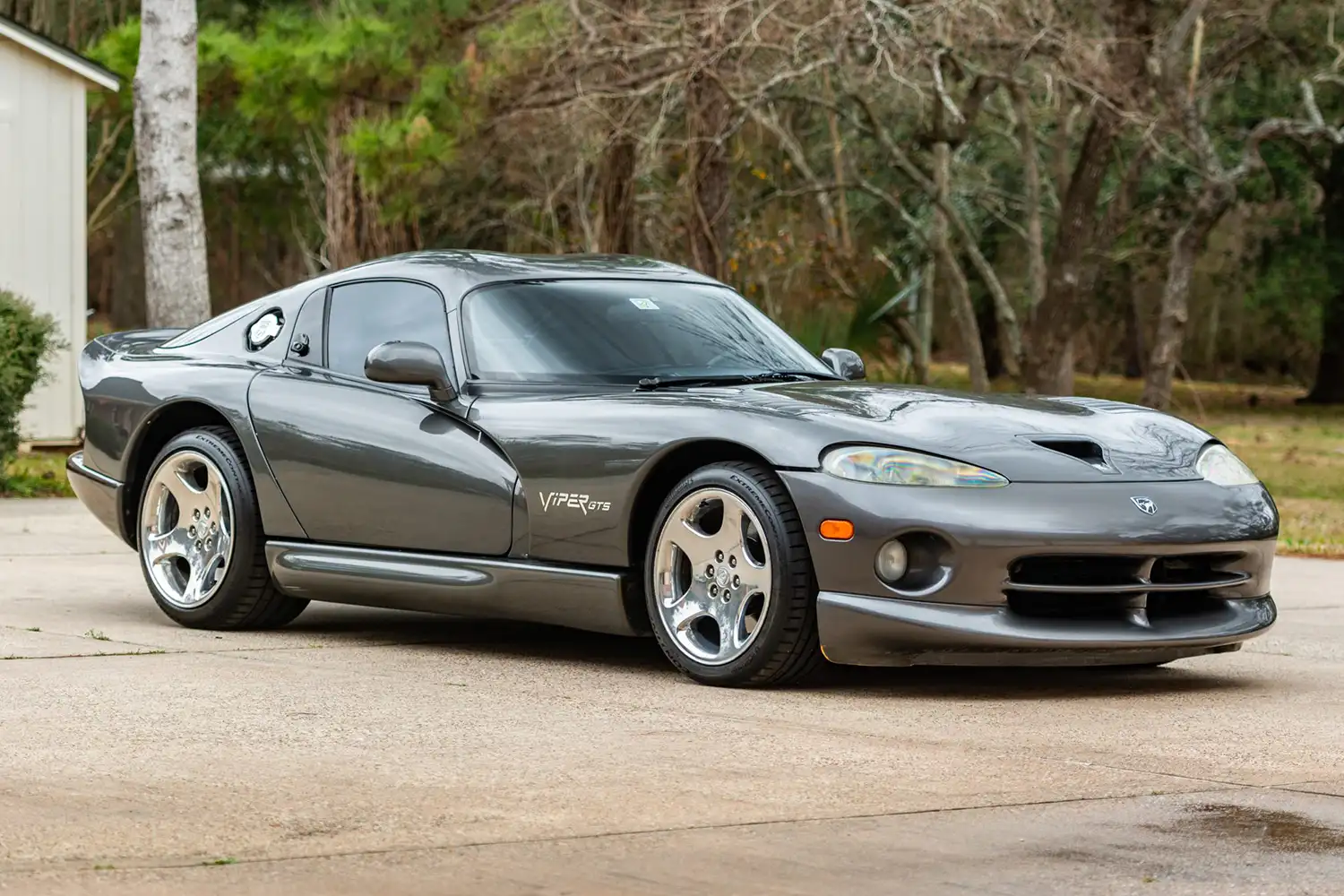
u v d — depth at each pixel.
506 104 29.59
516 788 6.58
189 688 8.71
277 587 10.88
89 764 6.90
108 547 15.54
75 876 5.29
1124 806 6.36
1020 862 5.56
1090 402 10.02
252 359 11.20
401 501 10.12
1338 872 5.48
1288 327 68.94
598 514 9.30
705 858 5.57
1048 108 39.44
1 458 20.12
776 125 39.34
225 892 5.14
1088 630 8.66
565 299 10.49
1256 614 9.27
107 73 26.16
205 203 61.72
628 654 10.16
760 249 36.75
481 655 10.09
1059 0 32.06
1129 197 40.03
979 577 8.48
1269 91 53.44
